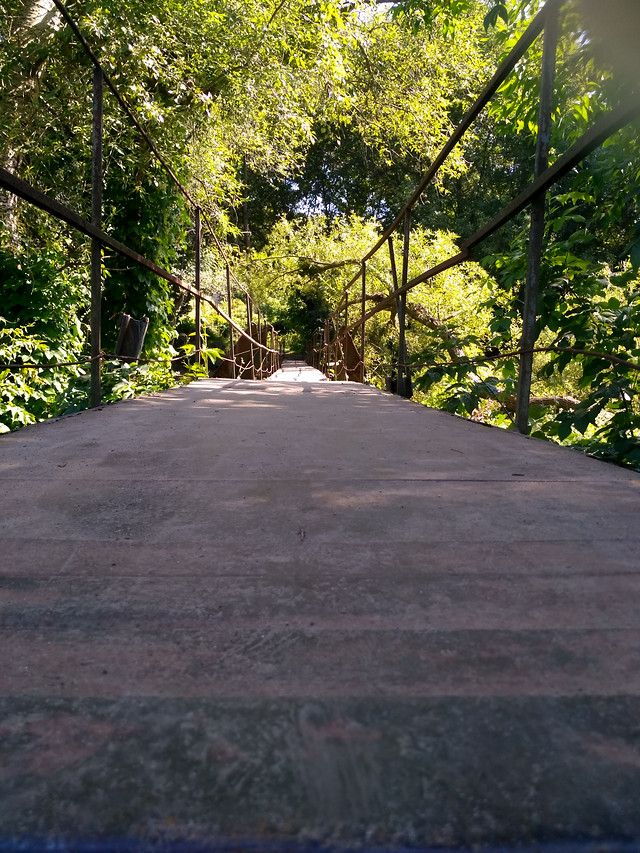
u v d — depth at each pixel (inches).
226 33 323.3
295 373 667.4
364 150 857.5
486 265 179.3
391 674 29.9
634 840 19.3
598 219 161.8
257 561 45.5
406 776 22.5
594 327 147.3
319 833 19.7
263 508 59.9
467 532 52.4
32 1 258.7
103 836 19.6
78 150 302.4
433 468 79.4
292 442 99.7
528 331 120.5
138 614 36.6
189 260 500.1
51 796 21.4
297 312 1155.3
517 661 31.1
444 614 36.6
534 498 64.0
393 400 190.4
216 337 801.6
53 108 288.5
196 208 270.5
